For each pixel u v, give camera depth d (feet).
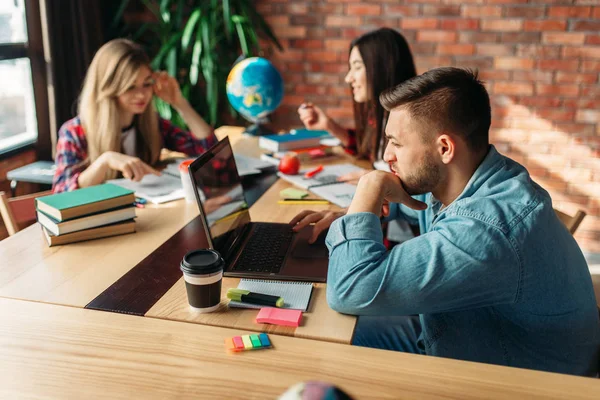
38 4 10.57
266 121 9.71
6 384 3.22
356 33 12.48
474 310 4.12
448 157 3.95
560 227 3.96
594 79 11.63
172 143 8.46
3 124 10.88
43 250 5.06
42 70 10.88
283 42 12.84
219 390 3.18
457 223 3.79
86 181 6.66
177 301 4.18
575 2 11.37
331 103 13.02
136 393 3.15
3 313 3.99
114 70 7.20
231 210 5.25
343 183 6.82
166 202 6.30
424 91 3.92
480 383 3.26
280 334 3.76
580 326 4.02
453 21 12.01
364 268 3.84
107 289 4.35
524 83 12.01
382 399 3.12
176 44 11.80
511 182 3.93
